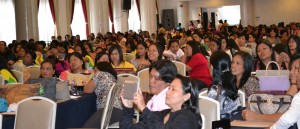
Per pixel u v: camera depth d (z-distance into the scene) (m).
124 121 3.22
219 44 9.44
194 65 7.41
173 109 2.92
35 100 4.40
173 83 2.91
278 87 4.89
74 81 6.50
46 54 10.55
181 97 2.87
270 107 3.77
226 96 3.93
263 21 26.12
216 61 3.98
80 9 17.78
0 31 13.76
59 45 11.48
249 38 13.02
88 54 9.99
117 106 5.23
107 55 7.20
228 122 3.26
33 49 11.25
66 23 16.80
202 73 7.36
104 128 4.69
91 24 18.56
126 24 21.28
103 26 19.00
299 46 7.25
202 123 3.11
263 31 17.17
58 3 16.27
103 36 16.94
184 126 2.73
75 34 17.55
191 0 26.81
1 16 13.80
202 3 26.97
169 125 2.78
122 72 7.06
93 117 5.16
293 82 4.30
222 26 22.88
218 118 3.66
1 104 4.88
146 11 23.25
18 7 14.13
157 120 2.91
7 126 4.60
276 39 13.78
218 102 3.68
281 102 3.77
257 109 3.82
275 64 6.47
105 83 5.47
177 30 22.36
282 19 25.72
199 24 25.22
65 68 8.01
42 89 5.43
